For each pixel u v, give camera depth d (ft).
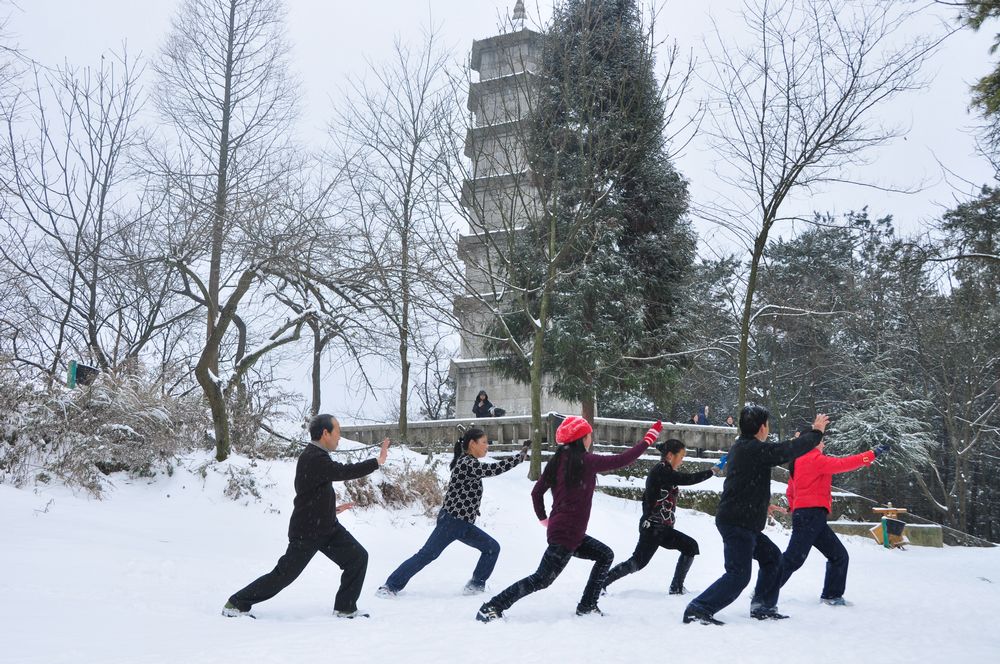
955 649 18.08
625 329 78.07
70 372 46.91
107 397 44.93
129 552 29.91
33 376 45.80
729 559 21.53
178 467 45.14
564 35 67.51
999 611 26.30
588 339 75.05
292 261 46.37
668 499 27.63
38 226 61.52
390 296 51.08
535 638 18.26
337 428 22.33
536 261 75.05
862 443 101.40
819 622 22.43
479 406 84.12
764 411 22.98
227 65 69.82
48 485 39.45
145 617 19.75
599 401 111.14
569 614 22.89
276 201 49.70
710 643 18.11
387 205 61.46
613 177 67.36
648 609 24.06
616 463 22.52
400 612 22.65
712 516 64.03
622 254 80.74
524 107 85.61
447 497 26.91
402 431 73.82
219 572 28.58
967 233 58.65
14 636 16.26
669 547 27.86
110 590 23.13
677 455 27.96
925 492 111.86
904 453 100.32
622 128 64.95
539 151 65.21
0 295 62.85
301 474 21.47
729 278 117.60
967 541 83.35
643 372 79.05
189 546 34.32
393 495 50.93
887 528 70.23
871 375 109.81
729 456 22.49
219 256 57.06
